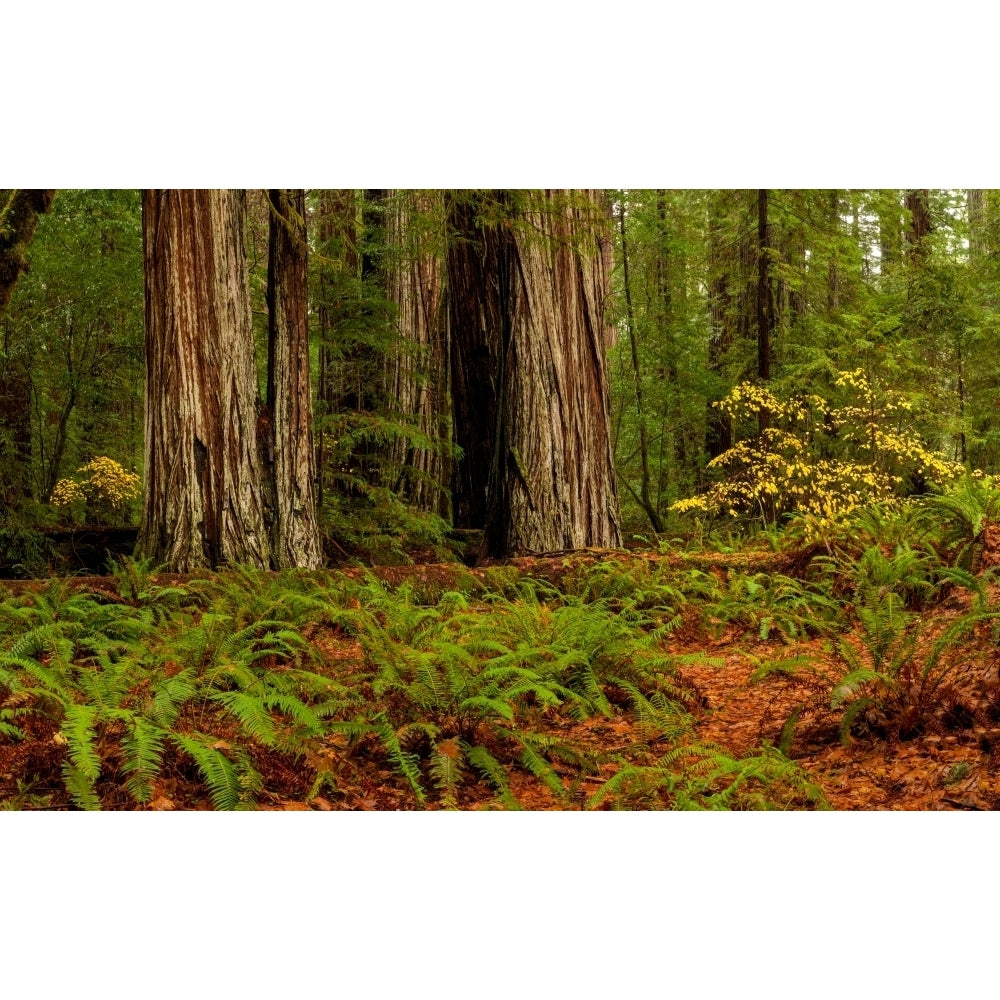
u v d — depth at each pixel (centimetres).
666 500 2420
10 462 1534
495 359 1595
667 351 2192
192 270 1114
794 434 1739
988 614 609
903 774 541
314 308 1627
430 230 1470
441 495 2000
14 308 1711
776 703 726
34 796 490
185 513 1105
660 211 2138
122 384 1962
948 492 1107
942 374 1972
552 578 1109
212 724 581
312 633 870
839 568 998
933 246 2088
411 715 607
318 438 1547
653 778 532
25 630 828
